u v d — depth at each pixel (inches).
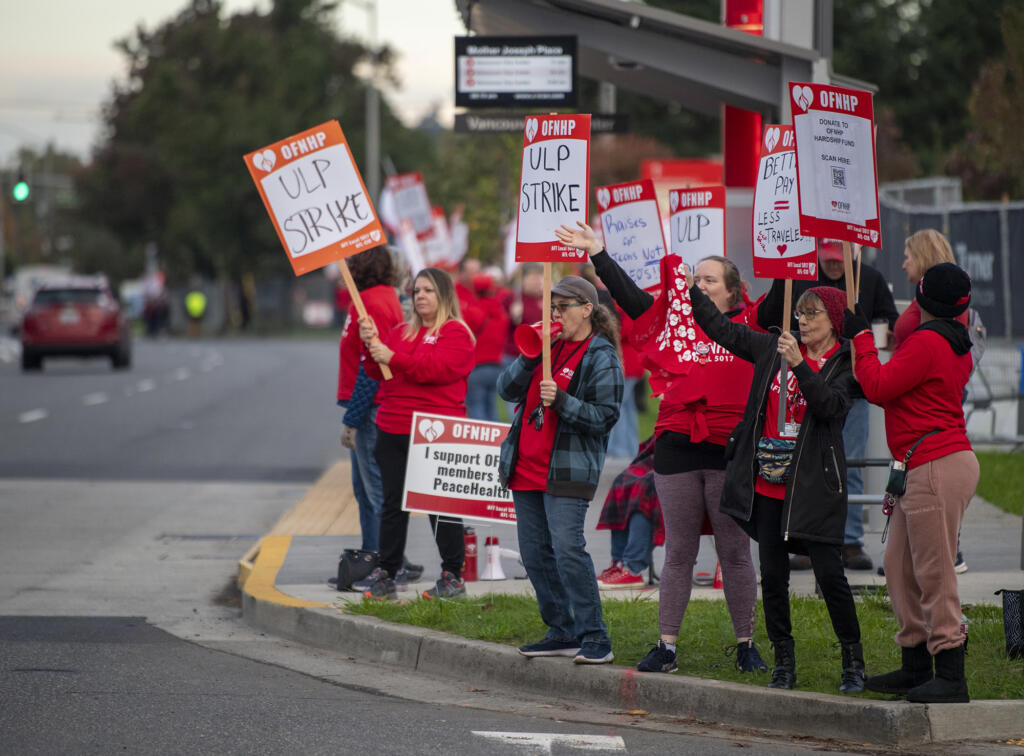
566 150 875.4
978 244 2768.2
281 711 832.3
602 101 2827.3
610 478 1784.0
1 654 992.2
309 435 2677.2
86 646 1029.8
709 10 5762.8
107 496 1891.0
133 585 1314.0
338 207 1081.4
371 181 6077.8
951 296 779.4
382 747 753.6
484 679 933.8
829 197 812.0
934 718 773.9
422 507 1083.3
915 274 1003.9
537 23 1626.5
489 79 1820.9
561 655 911.0
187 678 924.6
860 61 6166.3
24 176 3853.3
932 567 784.3
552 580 908.0
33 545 1523.1
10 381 4111.7
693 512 865.5
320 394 3673.7
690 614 997.2
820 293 816.3
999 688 826.8
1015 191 3816.4
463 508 1087.0
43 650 1010.1
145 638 1070.4
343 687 914.1
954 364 781.9
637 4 1546.5
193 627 1123.9
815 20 1683.1
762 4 1786.4
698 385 861.2
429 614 1016.2
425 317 1102.4
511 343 1996.8
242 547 1531.7
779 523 816.9
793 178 860.0
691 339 872.3
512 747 758.5
